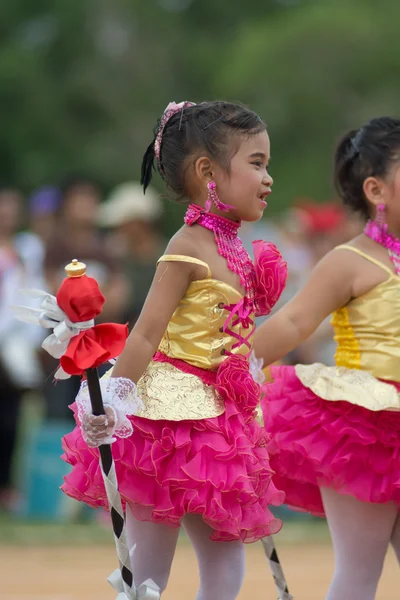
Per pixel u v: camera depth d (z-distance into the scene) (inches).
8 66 3673.7
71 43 3892.7
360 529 457.1
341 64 3316.9
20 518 896.9
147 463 403.2
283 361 874.1
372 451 454.3
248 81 3346.5
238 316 421.7
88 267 850.8
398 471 451.8
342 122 3304.6
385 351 466.6
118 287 861.8
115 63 3833.7
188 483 400.8
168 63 3895.2
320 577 704.4
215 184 425.1
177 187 435.5
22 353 908.0
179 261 414.0
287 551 804.0
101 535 839.7
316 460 455.2
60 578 686.5
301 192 3181.6
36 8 4069.9
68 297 382.0
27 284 914.7
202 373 416.5
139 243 920.9
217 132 422.6
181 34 4005.9
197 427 407.2
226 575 424.5
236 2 4288.9
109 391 392.8
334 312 488.4
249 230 1321.4
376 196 489.4
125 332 389.1
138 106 3735.2
